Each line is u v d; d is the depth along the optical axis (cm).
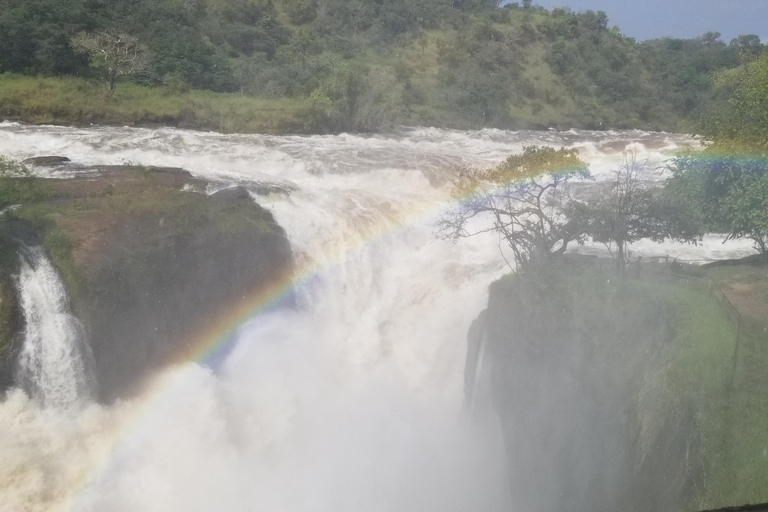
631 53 9312
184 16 5947
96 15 5144
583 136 6631
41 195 2516
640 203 2334
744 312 1962
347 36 7275
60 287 2150
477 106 6656
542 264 2273
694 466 1423
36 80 4400
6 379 2016
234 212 2648
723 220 2505
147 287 2278
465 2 9431
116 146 3506
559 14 9675
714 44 11456
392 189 3462
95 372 2148
